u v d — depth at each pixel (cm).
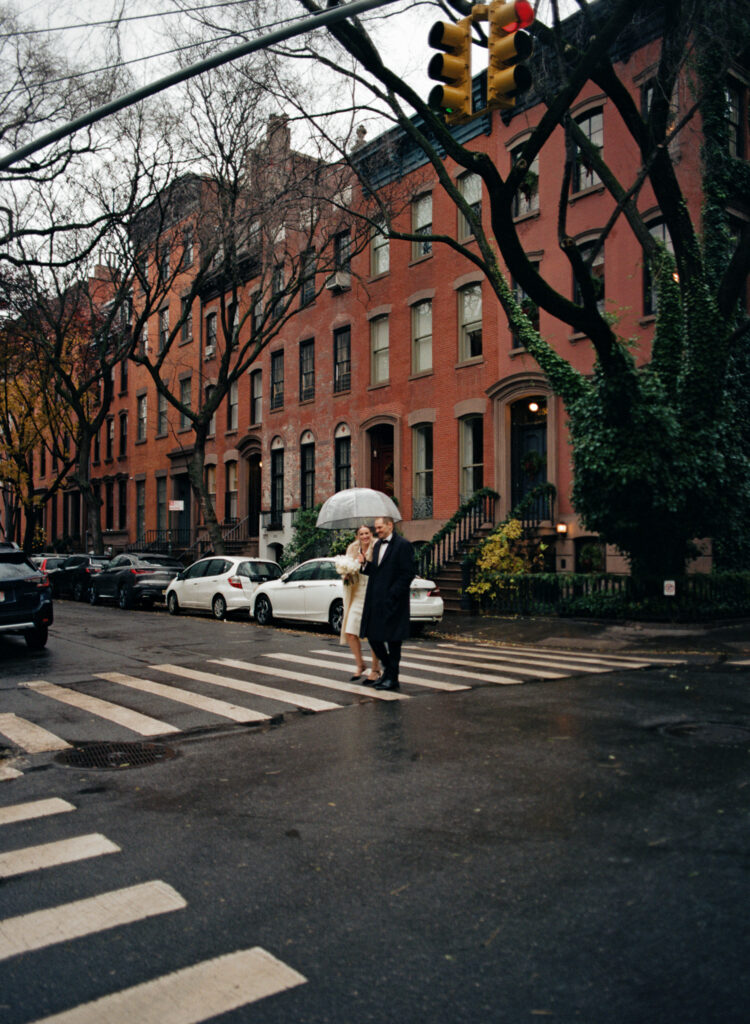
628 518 1512
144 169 2194
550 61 1565
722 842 430
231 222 2131
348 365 2630
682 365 1535
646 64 1791
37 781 571
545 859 414
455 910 360
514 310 1639
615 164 1856
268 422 3008
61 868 414
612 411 1468
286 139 2052
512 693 888
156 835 460
